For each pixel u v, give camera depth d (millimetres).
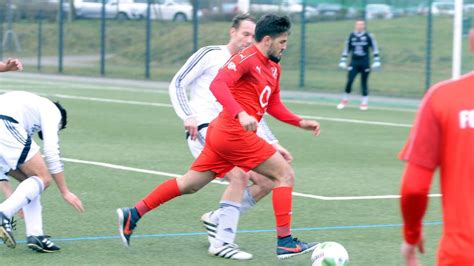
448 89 9633
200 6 87562
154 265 16781
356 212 22516
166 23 91562
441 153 9750
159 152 33125
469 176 9578
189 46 87062
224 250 17484
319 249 15969
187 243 18734
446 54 74562
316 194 25062
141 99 57812
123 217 17297
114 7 94625
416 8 65812
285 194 16719
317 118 47812
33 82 72188
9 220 16516
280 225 16781
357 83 71000
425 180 9773
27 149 16828
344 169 29938
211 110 18812
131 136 38000
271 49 16578
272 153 16609
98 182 26344
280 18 16500
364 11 68188
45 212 21609
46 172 17016
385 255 17938
